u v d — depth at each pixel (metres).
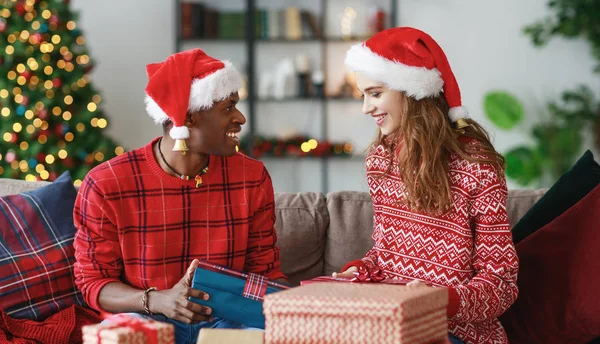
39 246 1.97
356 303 1.10
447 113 1.83
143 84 5.73
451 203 1.75
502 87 5.67
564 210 2.06
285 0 5.84
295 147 5.63
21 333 1.80
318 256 2.24
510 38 5.65
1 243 1.94
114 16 5.70
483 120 5.68
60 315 1.90
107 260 1.82
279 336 1.12
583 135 5.47
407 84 1.75
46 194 2.07
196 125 1.78
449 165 1.78
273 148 5.62
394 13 5.57
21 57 4.60
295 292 1.16
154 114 1.82
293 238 2.22
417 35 1.79
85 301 1.96
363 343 1.10
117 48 5.71
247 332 1.20
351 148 5.68
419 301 1.14
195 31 5.58
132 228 1.83
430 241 1.78
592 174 2.11
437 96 1.82
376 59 1.76
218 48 5.82
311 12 5.84
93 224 1.81
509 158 5.48
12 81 4.57
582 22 5.30
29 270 1.93
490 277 1.69
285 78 5.68
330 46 5.80
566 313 1.83
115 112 5.72
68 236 2.02
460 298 1.59
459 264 1.75
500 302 1.66
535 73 5.64
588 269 1.83
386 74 1.75
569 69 5.62
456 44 5.69
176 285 1.69
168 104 1.73
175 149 1.73
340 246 2.23
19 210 2.01
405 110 1.79
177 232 1.84
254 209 1.92
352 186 5.90
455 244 1.76
